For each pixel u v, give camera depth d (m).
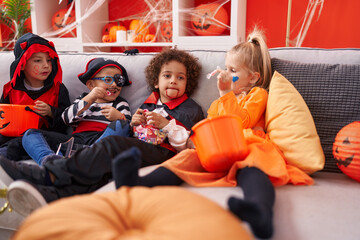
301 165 1.00
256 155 0.93
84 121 1.48
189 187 0.89
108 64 1.48
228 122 0.90
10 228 1.03
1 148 1.33
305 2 2.73
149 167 1.09
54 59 1.54
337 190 0.89
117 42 3.02
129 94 1.55
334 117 1.10
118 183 0.66
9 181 0.93
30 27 3.62
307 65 1.21
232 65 1.32
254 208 0.58
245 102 1.21
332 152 1.07
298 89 1.16
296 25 2.79
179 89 1.38
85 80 1.53
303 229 0.66
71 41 3.13
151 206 0.54
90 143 1.39
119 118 1.39
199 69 1.44
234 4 2.64
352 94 1.10
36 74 1.48
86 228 0.48
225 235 0.48
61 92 1.56
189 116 1.33
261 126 1.21
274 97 1.13
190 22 3.11
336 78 1.13
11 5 3.14
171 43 2.87
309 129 1.03
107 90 1.48
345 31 2.66
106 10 3.40
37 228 0.49
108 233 0.47
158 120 1.26
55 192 0.90
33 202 0.83
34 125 1.40
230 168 0.94
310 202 0.80
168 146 1.28
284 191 0.87
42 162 1.13
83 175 0.97
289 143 1.03
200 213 0.52
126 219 0.52
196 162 1.00
